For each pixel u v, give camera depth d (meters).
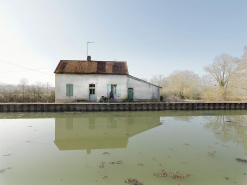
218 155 5.05
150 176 3.74
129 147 5.80
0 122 10.46
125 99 18.20
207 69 29.77
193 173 3.89
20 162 4.52
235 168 4.19
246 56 23.09
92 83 17.92
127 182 3.48
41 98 20.27
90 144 6.20
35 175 3.79
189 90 30.67
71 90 17.66
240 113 15.42
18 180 3.58
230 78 25.33
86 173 3.88
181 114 14.30
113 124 9.88
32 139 6.79
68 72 17.44
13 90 20.67
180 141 6.48
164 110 16.56
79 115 13.21
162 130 8.38
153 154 5.11
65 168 4.14
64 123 10.18
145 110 16.34
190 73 35.66
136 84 18.77
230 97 24.98
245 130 8.39
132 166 4.26
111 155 5.04
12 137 7.05
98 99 17.58
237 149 5.59
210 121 11.03
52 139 6.83
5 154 5.12
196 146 5.88
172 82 35.31
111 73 18.11
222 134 7.57
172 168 4.15
